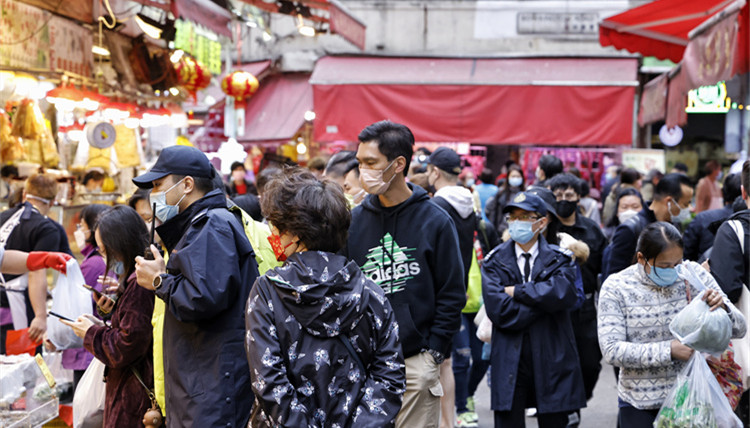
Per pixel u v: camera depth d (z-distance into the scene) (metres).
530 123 14.97
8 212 6.84
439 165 6.64
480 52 17.42
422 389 4.45
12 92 8.17
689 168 17.22
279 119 16.81
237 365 3.82
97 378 4.71
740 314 4.37
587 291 6.91
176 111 11.91
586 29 17.03
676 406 4.31
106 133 9.51
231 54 17.83
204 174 4.11
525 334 5.41
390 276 4.52
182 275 3.77
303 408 2.96
